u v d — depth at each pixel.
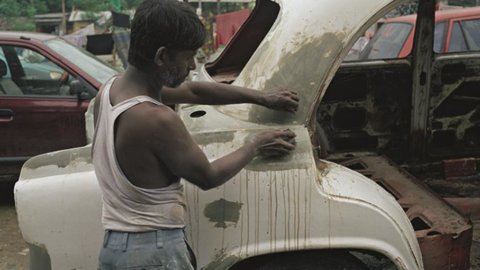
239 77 2.41
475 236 3.12
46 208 2.00
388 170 3.29
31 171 2.09
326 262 2.11
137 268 1.72
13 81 5.01
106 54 13.37
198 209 1.99
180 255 1.76
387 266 2.18
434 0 3.52
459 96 3.88
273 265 2.10
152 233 1.73
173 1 1.65
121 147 1.67
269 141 1.98
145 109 1.64
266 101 2.12
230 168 1.80
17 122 4.89
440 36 5.51
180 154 1.67
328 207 2.00
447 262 2.45
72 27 28.56
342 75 3.61
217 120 2.23
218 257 2.00
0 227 4.50
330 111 3.68
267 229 1.99
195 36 1.64
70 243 2.01
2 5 28.72
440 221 2.58
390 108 3.74
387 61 3.65
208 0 23.72
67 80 5.07
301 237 2.00
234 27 15.65
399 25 5.50
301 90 2.17
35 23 28.80
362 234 2.02
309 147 2.05
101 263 1.79
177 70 1.68
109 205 1.75
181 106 2.46
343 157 3.59
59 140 4.96
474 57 3.76
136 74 1.70
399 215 2.14
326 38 2.20
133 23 1.63
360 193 2.06
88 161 2.08
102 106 1.74
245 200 1.98
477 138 4.01
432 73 3.74
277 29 2.41
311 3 2.37
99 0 30.52
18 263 3.88
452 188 3.67
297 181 1.99
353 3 2.24
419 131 3.78
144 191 1.70
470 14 5.63
